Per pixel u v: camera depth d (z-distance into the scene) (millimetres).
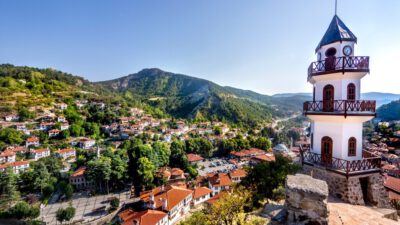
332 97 16781
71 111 148625
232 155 111625
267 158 87188
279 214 12703
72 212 50062
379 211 13789
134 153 75812
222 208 15984
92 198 65438
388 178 35875
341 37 16125
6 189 60719
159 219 41094
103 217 51406
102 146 108750
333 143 16562
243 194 17719
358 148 16359
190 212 50219
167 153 91000
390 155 71875
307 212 10125
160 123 169000
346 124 15977
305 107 18438
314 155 17625
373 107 15617
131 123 149000
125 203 57875
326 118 16672
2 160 82500
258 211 15539
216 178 65938
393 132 105375
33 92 167875
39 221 50531
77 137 121500
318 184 10742
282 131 172875
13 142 101812
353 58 15398
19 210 50500
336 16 17625
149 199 49438
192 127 171125
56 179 73250
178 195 50031
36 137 107750
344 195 15062
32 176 67438
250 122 198125
